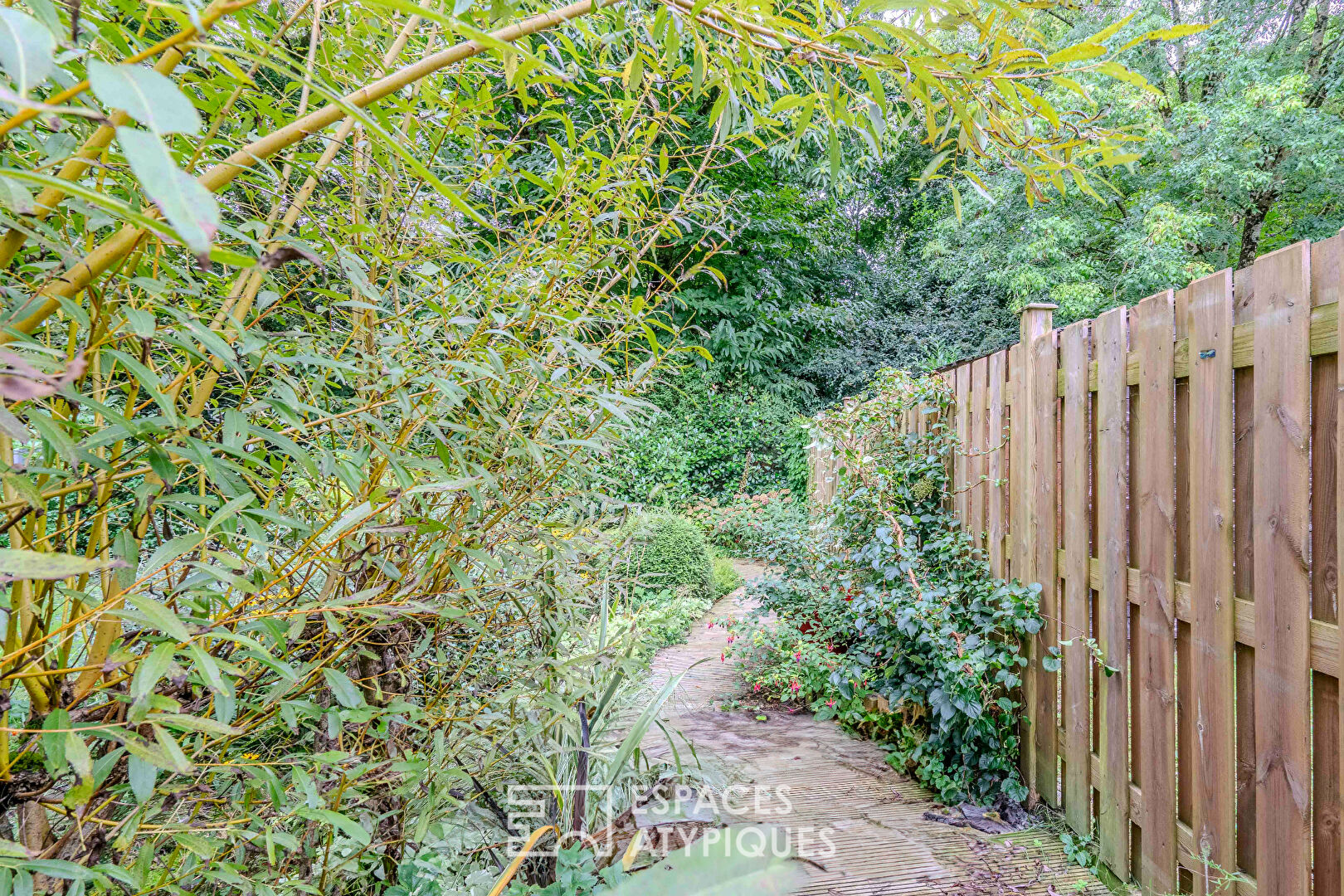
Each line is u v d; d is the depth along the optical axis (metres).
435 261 1.00
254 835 0.67
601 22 1.10
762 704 3.08
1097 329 1.87
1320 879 1.19
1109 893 1.67
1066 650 1.98
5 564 0.33
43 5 0.33
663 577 4.92
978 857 1.81
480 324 0.95
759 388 9.20
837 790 2.19
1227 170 6.50
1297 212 7.83
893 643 2.51
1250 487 1.36
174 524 0.85
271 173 0.73
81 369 0.32
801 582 3.45
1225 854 1.38
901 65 0.81
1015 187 7.50
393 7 0.35
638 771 1.70
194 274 0.75
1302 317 1.22
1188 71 7.12
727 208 1.48
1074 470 1.95
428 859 1.06
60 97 0.30
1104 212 7.92
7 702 0.46
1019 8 0.74
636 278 1.30
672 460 7.65
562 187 1.05
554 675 1.32
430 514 1.00
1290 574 1.24
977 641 2.19
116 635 0.66
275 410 0.69
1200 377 1.48
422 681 1.18
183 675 0.54
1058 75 0.81
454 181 1.08
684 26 0.83
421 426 0.88
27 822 0.60
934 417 2.91
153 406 0.81
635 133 1.24
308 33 0.85
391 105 0.59
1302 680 1.21
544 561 1.26
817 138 1.16
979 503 2.54
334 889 0.99
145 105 0.24
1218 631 1.41
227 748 0.78
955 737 2.19
